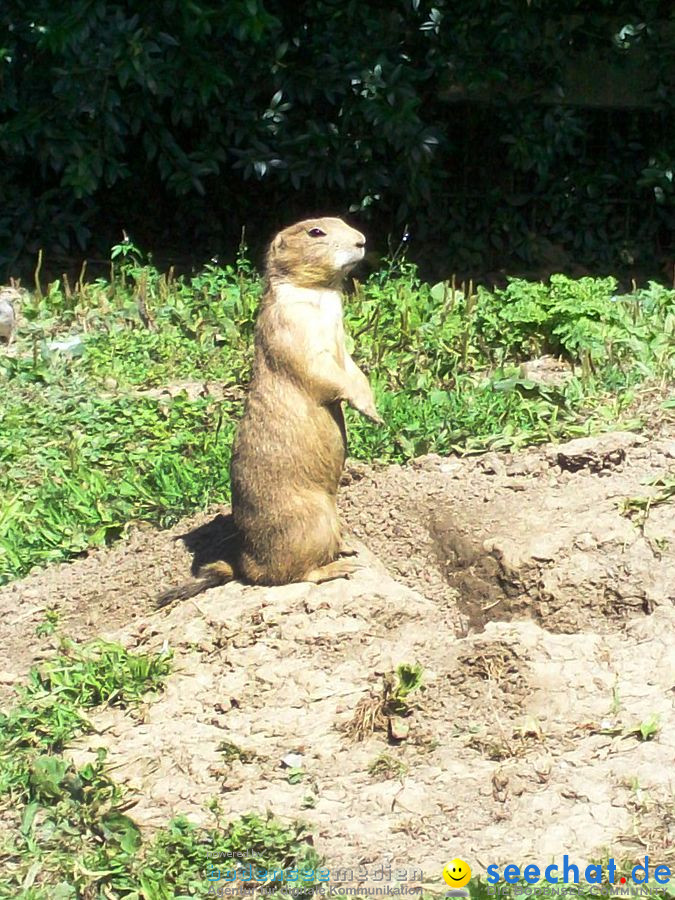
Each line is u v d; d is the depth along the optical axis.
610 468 10.14
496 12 15.88
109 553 10.29
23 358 13.79
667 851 6.81
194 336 14.17
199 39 15.64
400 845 7.05
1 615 9.68
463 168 17.11
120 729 8.14
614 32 16.20
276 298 9.04
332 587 8.88
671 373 11.98
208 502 10.66
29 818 7.52
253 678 8.34
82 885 7.03
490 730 7.74
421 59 16.28
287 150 16.17
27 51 15.53
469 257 16.88
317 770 7.63
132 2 15.33
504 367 12.77
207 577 9.30
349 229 9.02
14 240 16.50
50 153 15.66
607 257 17.06
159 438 11.79
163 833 7.24
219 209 17.62
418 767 7.57
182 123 17.09
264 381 8.98
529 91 16.30
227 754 7.77
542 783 7.33
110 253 17.22
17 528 10.74
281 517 8.91
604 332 12.77
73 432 12.05
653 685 7.94
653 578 8.80
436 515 9.80
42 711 8.30
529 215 17.25
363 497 10.10
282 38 16.05
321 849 7.07
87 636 9.27
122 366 13.44
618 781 7.27
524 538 9.28
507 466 10.44
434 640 8.45
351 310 14.20
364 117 15.95
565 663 8.06
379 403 11.51
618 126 17.06
